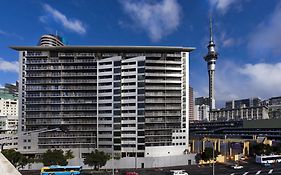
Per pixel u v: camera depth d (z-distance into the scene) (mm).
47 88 116062
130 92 113375
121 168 103625
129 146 111750
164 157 108438
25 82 116312
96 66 117562
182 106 120562
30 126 114812
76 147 114562
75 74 116625
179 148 117688
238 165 105562
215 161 115188
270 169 97938
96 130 115000
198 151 130625
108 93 114438
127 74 114125
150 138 114562
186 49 122562
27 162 96000
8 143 110750
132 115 112625
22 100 116062
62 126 55438
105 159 94875
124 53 121688
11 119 176750
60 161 93688
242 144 133875
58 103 115562
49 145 114000
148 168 103500
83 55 118688
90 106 116000
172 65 120562
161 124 117312
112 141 112500
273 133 186000
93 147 114750
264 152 126062
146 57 121250
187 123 120125
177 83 119250
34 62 116812
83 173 91312
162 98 118250
